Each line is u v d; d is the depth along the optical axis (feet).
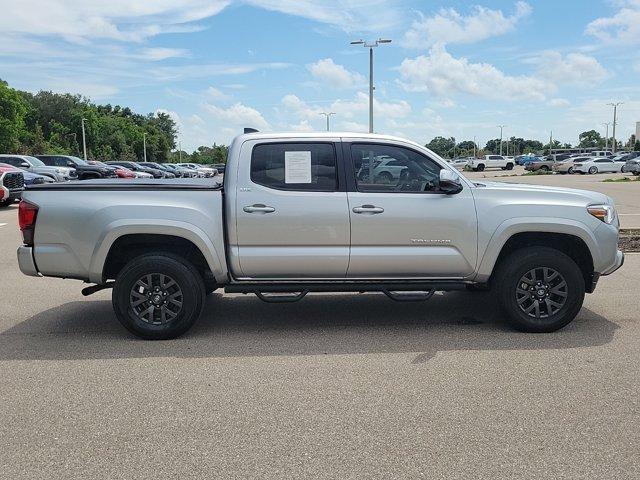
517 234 19.22
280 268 18.67
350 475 10.68
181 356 17.25
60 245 18.35
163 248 19.25
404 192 18.80
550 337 18.72
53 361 16.92
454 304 23.18
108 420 13.05
